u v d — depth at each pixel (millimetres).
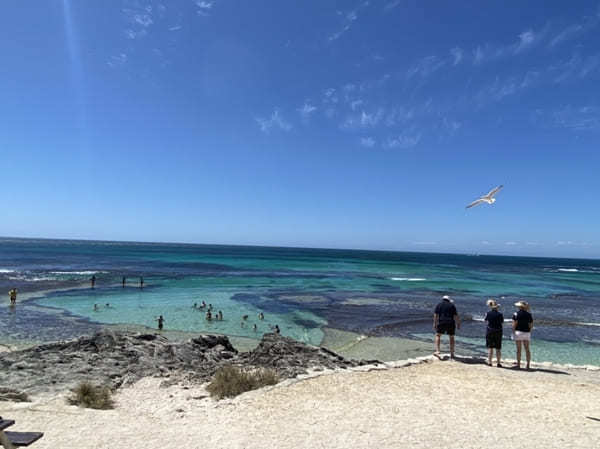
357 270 75938
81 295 33000
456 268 96438
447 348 18688
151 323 22859
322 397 7555
